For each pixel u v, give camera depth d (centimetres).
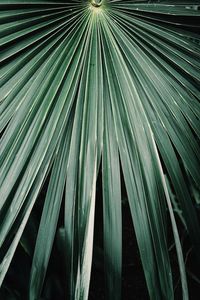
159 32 98
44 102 84
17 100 84
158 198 80
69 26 93
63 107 85
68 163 80
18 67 87
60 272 104
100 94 89
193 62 96
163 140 87
